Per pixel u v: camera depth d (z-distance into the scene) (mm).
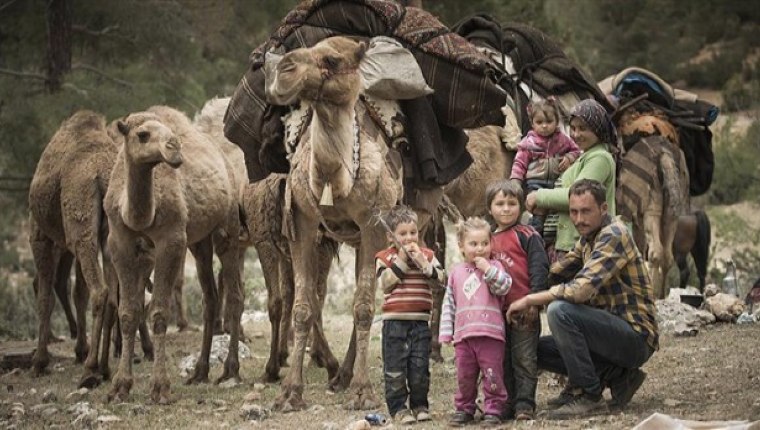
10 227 23781
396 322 8914
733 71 41156
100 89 21750
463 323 8492
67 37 22266
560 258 9367
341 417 9219
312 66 8961
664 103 16266
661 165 15492
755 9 44000
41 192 12711
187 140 11922
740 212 26156
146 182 10188
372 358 13289
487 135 13586
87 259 12023
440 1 25000
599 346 8500
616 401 8867
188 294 21469
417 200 10641
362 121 9914
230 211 12109
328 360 11680
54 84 22141
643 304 8625
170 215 10664
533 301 8398
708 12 43781
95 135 12555
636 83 16109
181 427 9195
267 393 10961
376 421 8773
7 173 21422
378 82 9898
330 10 10570
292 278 11539
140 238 10898
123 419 9609
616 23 42438
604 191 8594
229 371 11961
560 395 8930
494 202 8703
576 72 13453
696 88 41594
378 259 9008
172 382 12039
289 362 13328
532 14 26297
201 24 25656
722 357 11359
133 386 11664
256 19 25656
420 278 8945
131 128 10117
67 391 11656
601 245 8438
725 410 8555
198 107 24000
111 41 24250
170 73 24719
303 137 9828
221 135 13742
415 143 10312
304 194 9602
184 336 16234
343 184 9352
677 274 20828
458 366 8562
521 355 8578
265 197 11711
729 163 27203
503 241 8672
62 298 16875
